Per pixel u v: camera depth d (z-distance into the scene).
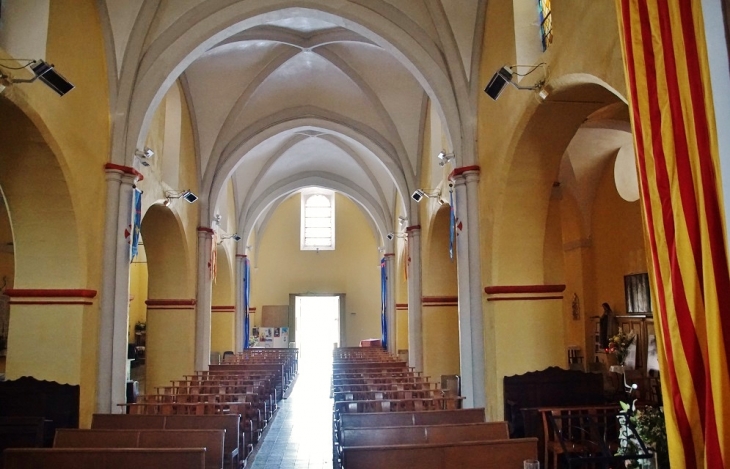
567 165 14.40
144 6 9.42
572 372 9.13
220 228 19.75
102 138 9.34
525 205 8.82
